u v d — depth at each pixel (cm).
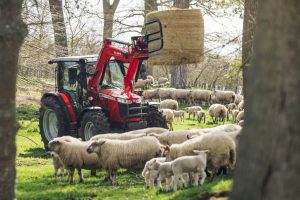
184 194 1323
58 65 2609
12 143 932
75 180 1833
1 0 905
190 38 1540
